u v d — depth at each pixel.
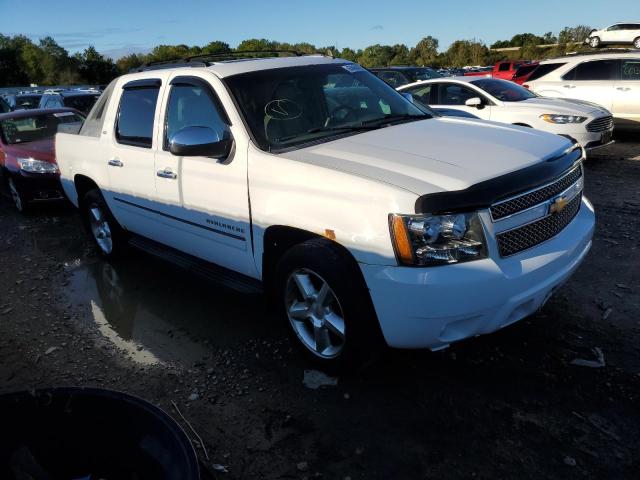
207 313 4.32
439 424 2.80
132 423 1.67
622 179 7.68
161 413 1.66
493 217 2.71
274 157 3.28
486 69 46.59
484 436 2.69
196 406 3.12
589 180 7.75
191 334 3.98
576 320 3.71
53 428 1.69
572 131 8.55
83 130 5.43
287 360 3.52
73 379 3.49
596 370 3.14
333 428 2.84
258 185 3.32
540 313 3.83
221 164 3.59
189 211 3.96
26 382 3.49
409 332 2.77
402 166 2.93
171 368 3.54
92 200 5.41
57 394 1.70
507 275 2.72
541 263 2.86
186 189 3.90
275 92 3.77
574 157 3.34
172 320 4.23
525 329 3.62
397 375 3.24
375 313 2.87
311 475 2.54
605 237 5.29
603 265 4.61
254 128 3.50
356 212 2.80
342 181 2.88
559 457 2.52
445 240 2.64
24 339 4.09
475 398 2.98
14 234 7.08
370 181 2.80
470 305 2.66
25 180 7.73
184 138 3.41
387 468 2.54
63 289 5.03
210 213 3.76
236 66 3.95
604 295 4.05
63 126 5.99
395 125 3.82
